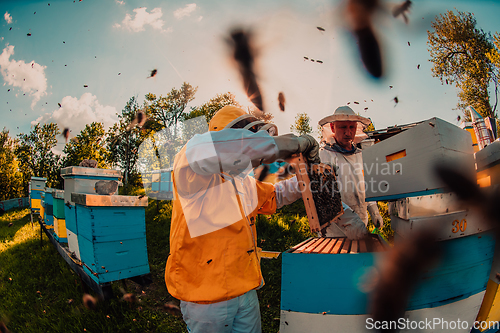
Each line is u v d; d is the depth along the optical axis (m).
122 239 2.50
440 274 1.10
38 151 7.10
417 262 1.06
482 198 1.14
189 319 1.23
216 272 1.17
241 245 1.22
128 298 2.54
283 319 1.16
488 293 1.42
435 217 1.06
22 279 3.52
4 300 2.99
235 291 1.17
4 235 6.20
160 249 4.23
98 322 2.38
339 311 1.09
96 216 2.36
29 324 2.47
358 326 1.08
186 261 1.19
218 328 1.18
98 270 2.35
